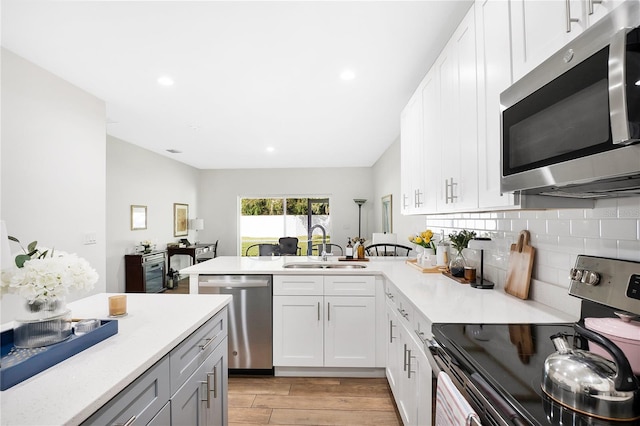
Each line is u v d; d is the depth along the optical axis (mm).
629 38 616
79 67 2406
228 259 3361
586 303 1178
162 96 2992
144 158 5508
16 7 1698
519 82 1009
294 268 2836
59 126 2584
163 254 5656
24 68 2285
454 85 1703
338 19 1831
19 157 2275
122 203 4926
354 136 4621
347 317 2607
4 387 814
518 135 1020
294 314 2625
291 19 1828
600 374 673
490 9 1318
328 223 7863
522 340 1081
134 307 1553
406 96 3014
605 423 629
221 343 1644
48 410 733
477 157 1439
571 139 802
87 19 1818
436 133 2000
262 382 2566
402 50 2170
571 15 881
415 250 3801
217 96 3000
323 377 2645
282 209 7922
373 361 2600
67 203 2672
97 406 782
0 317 2105
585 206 1211
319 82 2689
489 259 2045
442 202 1891
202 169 7883
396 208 4855
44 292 1000
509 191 1073
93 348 1065
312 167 7719
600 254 1191
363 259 3145
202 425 1414
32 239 2371
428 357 1270
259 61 2322
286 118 3715
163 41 2055
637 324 843
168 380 1136
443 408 963
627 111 612
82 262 1140
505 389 765
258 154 6016
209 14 1778
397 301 2033
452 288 1896
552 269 1470
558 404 695
